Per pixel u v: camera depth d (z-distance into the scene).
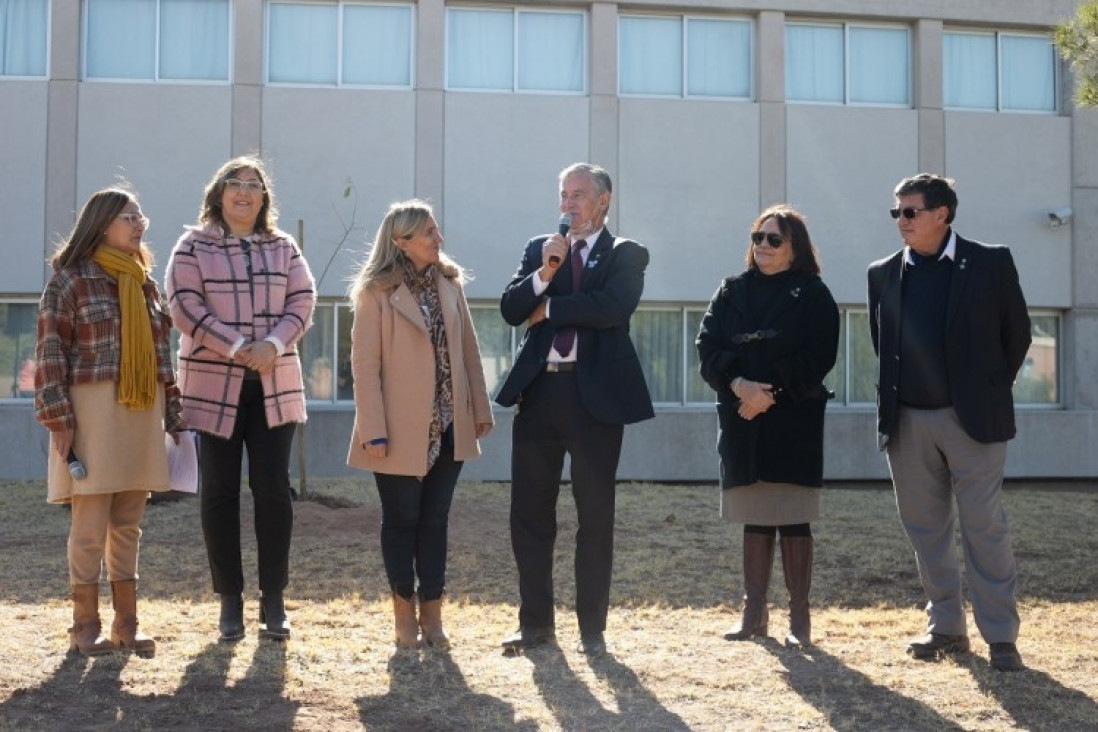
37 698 4.43
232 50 14.01
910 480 5.25
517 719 4.27
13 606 6.16
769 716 4.32
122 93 13.84
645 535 9.35
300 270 5.54
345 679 4.77
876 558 8.37
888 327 5.28
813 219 14.92
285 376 5.33
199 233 5.41
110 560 5.21
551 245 5.14
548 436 5.32
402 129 14.20
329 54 14.23
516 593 6.99
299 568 7.69
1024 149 15.34
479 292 14.27
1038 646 5.42
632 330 14.82
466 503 10.75
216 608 6.17
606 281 5.33
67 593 6.59
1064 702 4.48
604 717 4.30
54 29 13.77
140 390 5.00
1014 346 5.13
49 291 4.99
